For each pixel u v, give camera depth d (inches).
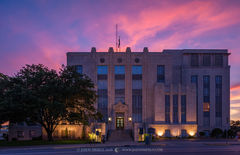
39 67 1487.5
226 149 1096.8
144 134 1672.0
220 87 2176.4
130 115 2036.2
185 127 1931.6
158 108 1973.4
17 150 1076.5
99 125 1753.2
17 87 1290.6
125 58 2112.5
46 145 1295.5
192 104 1998.0
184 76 2167.8
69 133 1807.3
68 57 2102.6
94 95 1611.7
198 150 1056.2
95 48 2121.1
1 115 1311.5
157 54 2116.1
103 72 2111.2
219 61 2202.3
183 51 2210.9
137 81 2097.7
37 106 1288.1
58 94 1371.8
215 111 2151.8
